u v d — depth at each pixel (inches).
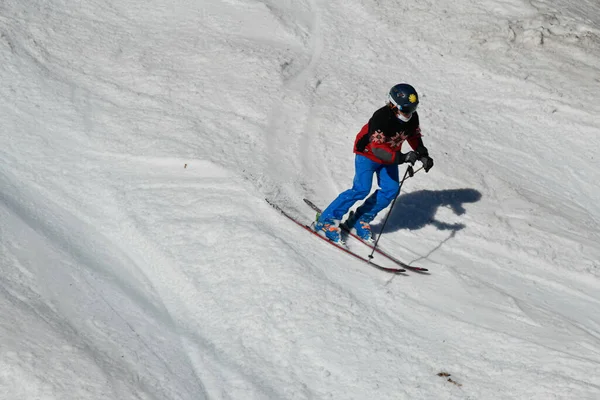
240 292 386.6
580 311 419.5
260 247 417.7
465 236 483.8
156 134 549.0
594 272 458.9
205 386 329.4
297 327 361.4
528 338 370.0
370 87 674.8
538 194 558.6
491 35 792.3
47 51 645.9
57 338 326.6
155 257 421.7
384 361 343.6
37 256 403.9
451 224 495.2
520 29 807.1
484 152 607.5
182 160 515.8
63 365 308.3
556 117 669.3
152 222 448.5
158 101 594.6
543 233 495.2
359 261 434.0
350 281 409.1
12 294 356.2
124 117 569.9
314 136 576.7
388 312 386.0
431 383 329.7
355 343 354.0
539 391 322.3
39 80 604.1
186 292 394.0
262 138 559.5
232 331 363.3
